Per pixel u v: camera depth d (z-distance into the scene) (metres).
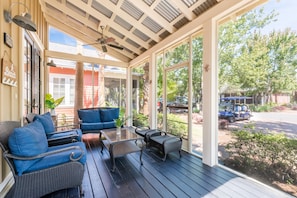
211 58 2.84
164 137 3.47
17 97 2.66
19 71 2.71
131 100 6.82
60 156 1.90
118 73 7.26
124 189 2.11
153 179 2.37
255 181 2.32
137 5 3.42
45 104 5.01
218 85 2.94
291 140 2.03
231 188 2.14
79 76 6.11
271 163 2.22
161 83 4.75
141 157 3.05
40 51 4.72
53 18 5.43
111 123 4.69
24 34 2.99
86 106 7.18
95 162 2.96
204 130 2.96
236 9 2.56
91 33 5.61
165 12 3.63
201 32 3.36
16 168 1.66
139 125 6.09
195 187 2.17
